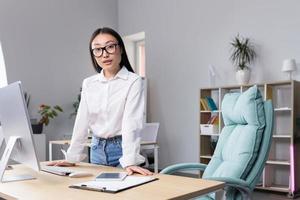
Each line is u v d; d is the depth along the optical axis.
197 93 5.12
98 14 6.15
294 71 4.07
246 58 4.43
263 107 1.79
